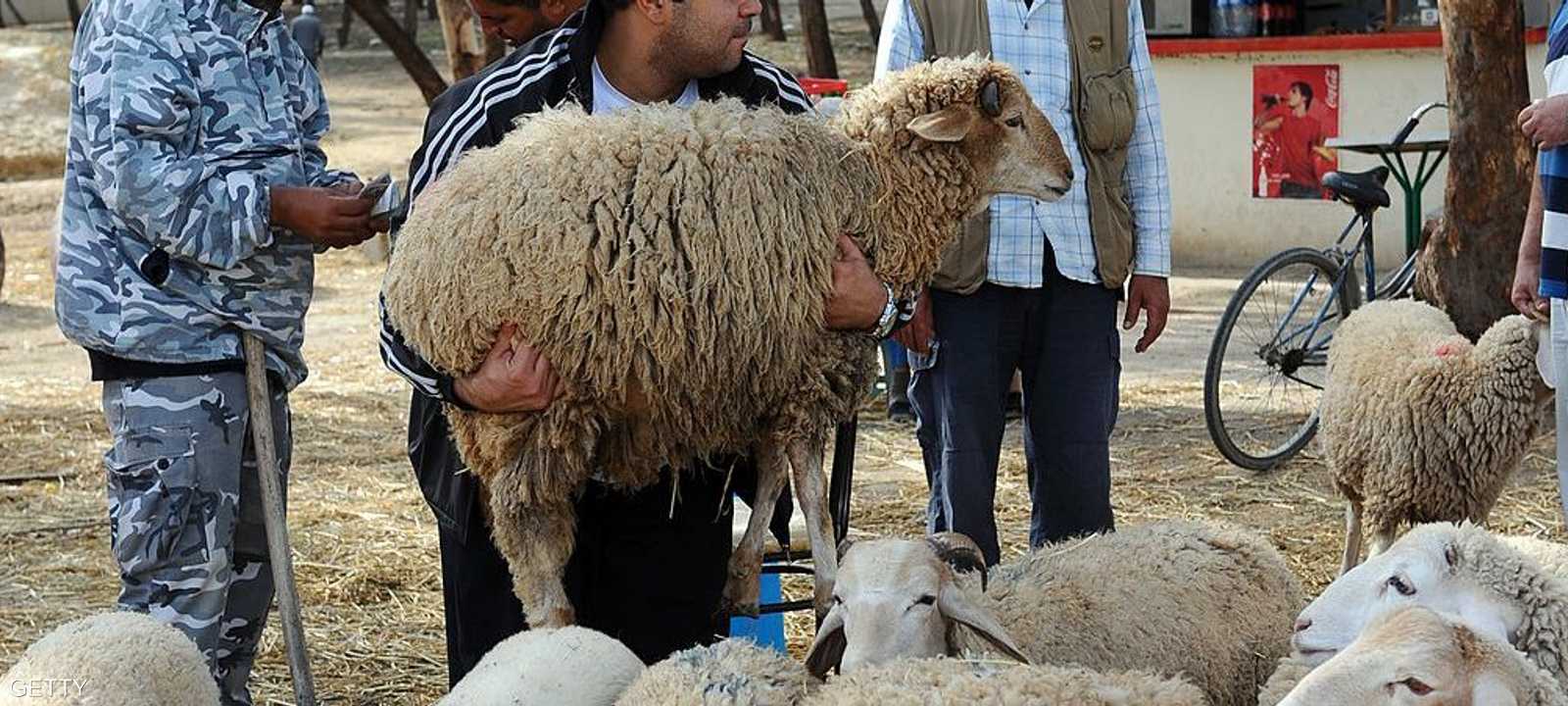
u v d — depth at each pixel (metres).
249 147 3.73
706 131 3.23
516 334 3.18
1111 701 2.70
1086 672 2.80
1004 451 8.03
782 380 3.28
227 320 3.76
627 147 3.19
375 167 19.59
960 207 3.67
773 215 3.19
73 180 3.73
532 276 3.13
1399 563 3.36
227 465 3.80
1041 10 4.69
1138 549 4.05
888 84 3.65
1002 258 4.57
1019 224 4.58
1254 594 4.08
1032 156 3.71
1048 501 4.77
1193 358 10.13
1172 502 7.12
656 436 3.35
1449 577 3.34
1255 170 13.40
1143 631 3.80
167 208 3.58
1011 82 3.70
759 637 4.66
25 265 15.41
